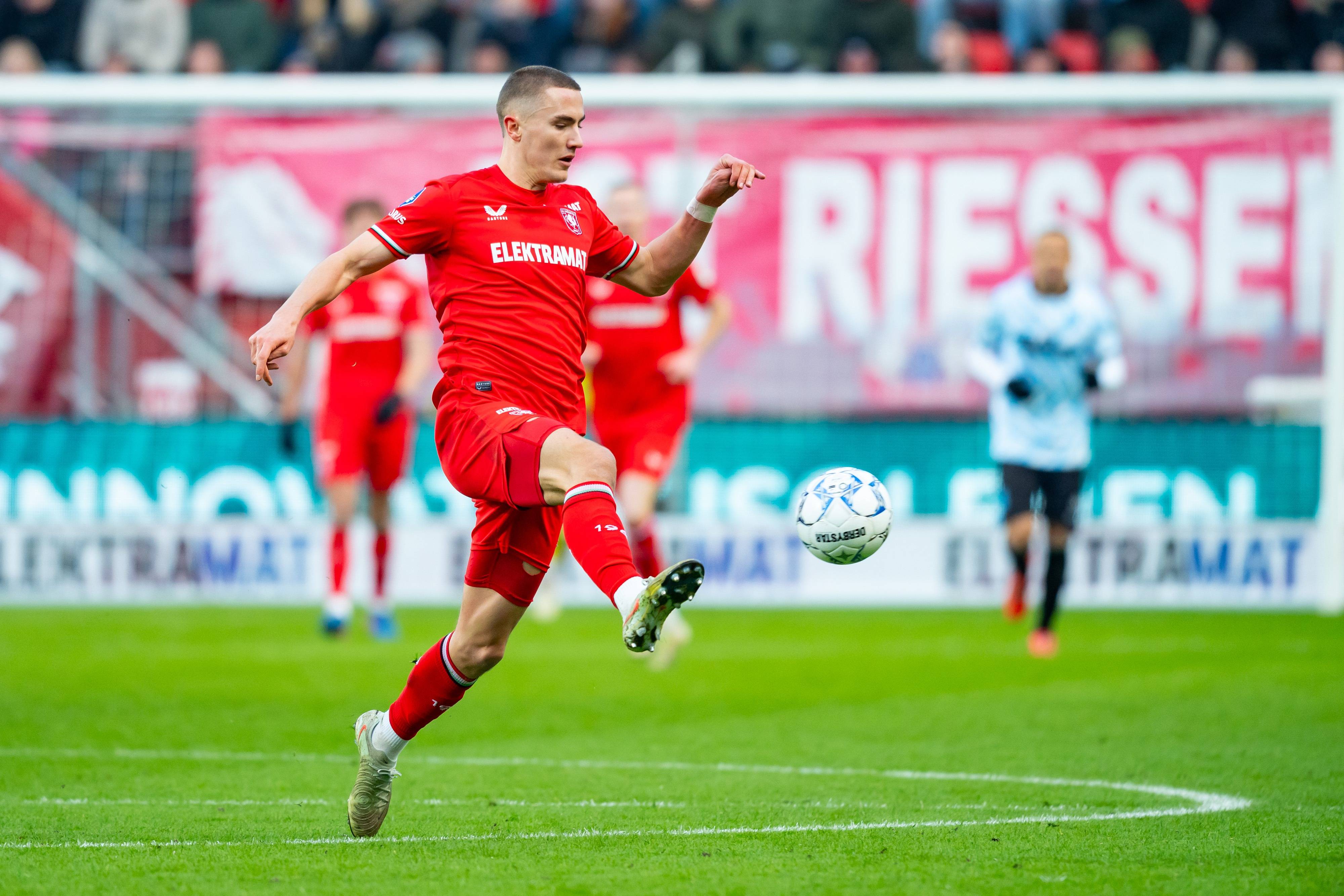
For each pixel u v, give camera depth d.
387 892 14.42
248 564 51.94
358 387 40.53
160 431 52.28
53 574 52.06
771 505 51.91
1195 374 52.44
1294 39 64.69
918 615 50.78
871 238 52.78
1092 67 64.00
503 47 63.53
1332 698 30.62
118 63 63.84
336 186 53.81
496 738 25.98
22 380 54.12
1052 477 38.88
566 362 17.36
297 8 67.50
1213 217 52.38
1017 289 38.72
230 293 54.06
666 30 62.69
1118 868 15.55
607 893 14.38
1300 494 51.12
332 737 26.00
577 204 17.88
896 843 16.92
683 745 25.17
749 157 52.88
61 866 15.64
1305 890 14.63
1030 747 24.75
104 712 28.73
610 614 50.09
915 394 52.75
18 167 54.22
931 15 66.25
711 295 37.50
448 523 51.69
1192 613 51.25
